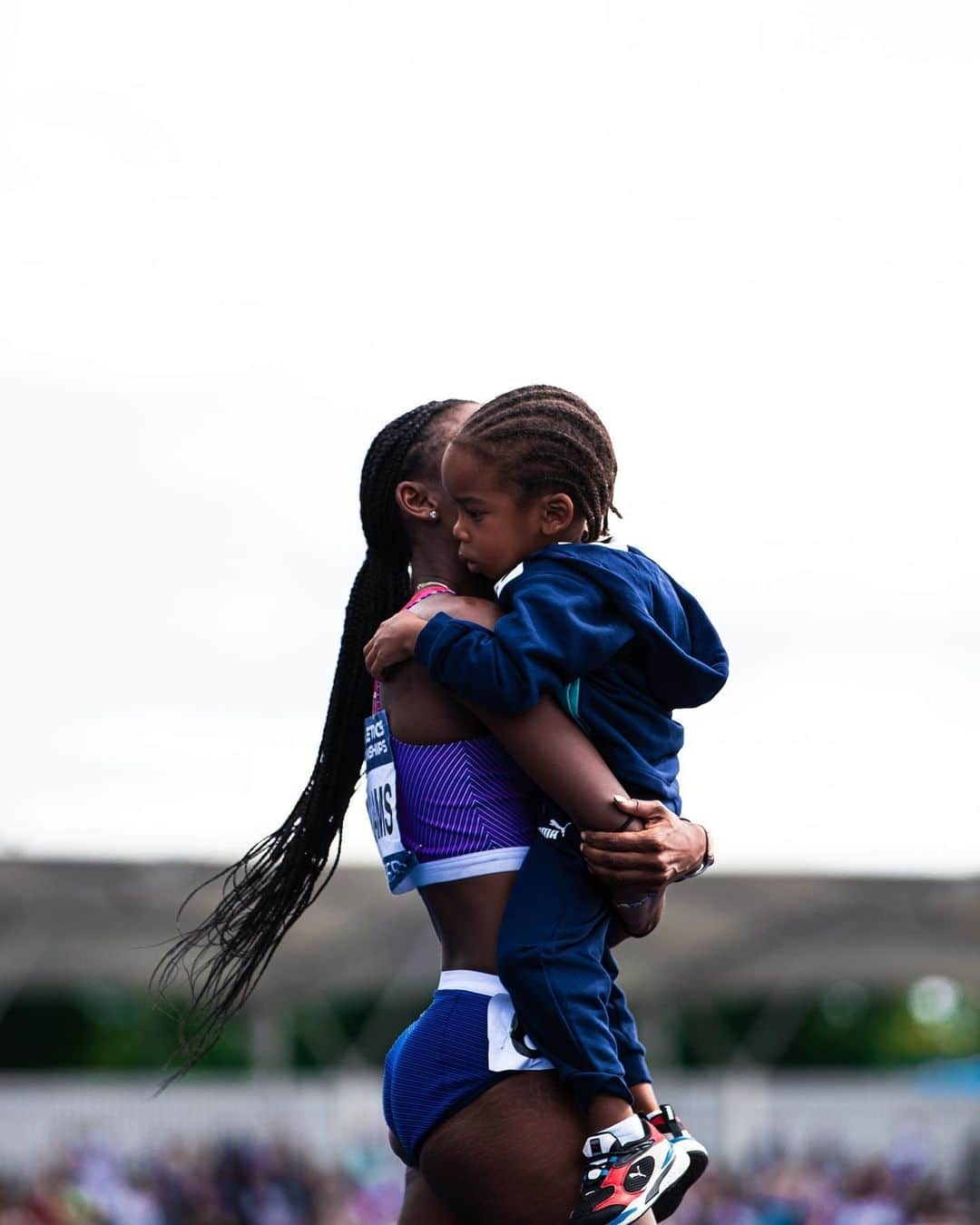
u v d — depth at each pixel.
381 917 20.28
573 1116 3.04
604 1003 3.10
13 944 19.72
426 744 3.18
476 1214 3.06
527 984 3.02
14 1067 38.66
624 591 3.09
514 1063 3.02
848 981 22.02
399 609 3.65
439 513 3.46
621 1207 2.91
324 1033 35.34
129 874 19.45
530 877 3.10
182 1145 24.00
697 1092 25.48
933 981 22.17
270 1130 24.64
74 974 20.45
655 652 3.13
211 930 3.73
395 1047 3.26
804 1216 21.27
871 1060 43.81
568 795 3.04
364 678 3.65
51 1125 23.91
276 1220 22.08
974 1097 24.92
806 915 20.97
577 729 3.08
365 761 3.43
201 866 19.59
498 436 3.15
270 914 3.68
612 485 3.28
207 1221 21.84
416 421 3.54
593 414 3.24
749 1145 24.94
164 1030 39.28
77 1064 38.94
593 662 3.04
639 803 3.05
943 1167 24.20
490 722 3.08
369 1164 24.17
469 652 3.02
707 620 3.34
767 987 22.34
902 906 21.00
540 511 3.17
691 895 20.73
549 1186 3.00
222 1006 3.69
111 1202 21.58
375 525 3.61
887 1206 21.27
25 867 19.16
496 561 3.21
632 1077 3.22
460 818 3.14
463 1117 3.05
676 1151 3.04
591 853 3.04
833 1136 24.92
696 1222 20.98
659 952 21.45
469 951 3.14
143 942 19.81
